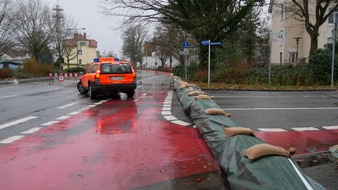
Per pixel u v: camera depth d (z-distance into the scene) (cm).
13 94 1842
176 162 544
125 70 1590
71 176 478
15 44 4938
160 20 2845
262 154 416
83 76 1806
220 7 2716
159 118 977
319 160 556
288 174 379
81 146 642
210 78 2541
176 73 4088
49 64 5100
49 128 822
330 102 1419
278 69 2425
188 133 765
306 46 3406
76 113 1080
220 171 499
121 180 463
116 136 729
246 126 863
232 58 2619
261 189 360
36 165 527
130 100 1498
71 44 6988
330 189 429
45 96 1716
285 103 1383
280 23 3797
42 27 5103
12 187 438
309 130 813
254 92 1977
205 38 2755
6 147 636
